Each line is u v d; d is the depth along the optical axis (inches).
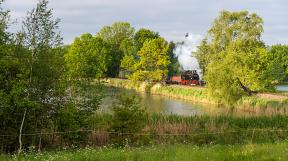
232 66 2596.0
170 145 950.4
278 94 2839.6
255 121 1391.5
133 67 4109.3
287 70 5049.2
